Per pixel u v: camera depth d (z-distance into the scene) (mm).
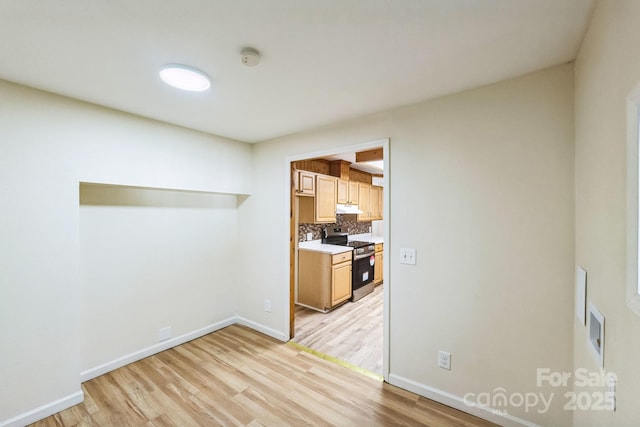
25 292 1780
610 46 954
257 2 1062
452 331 1933
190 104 2086
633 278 780
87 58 1461
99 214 2311
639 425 732
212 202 3156
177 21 1175
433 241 1998
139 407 1935
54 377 1884
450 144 1927
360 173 5625
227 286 3318
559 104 1564
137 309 2535
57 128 1897
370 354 2701
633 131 772
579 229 1432
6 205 1710
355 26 1214
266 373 2354
